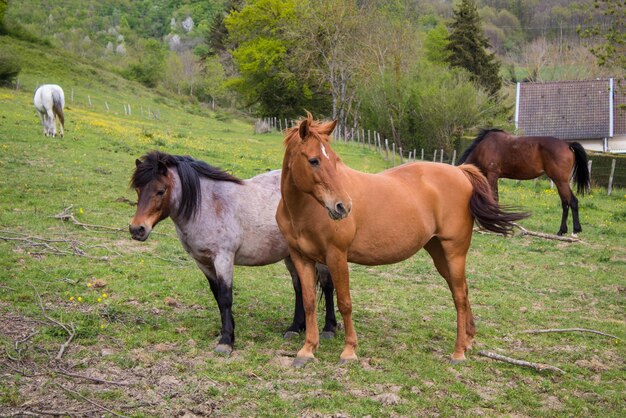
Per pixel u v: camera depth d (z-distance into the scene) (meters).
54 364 5.75
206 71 69.94
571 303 9.49
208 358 6.19
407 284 10.00
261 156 25.50
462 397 5.75
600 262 12.14
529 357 7.01
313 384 5.75
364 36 44.75
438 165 6.76
